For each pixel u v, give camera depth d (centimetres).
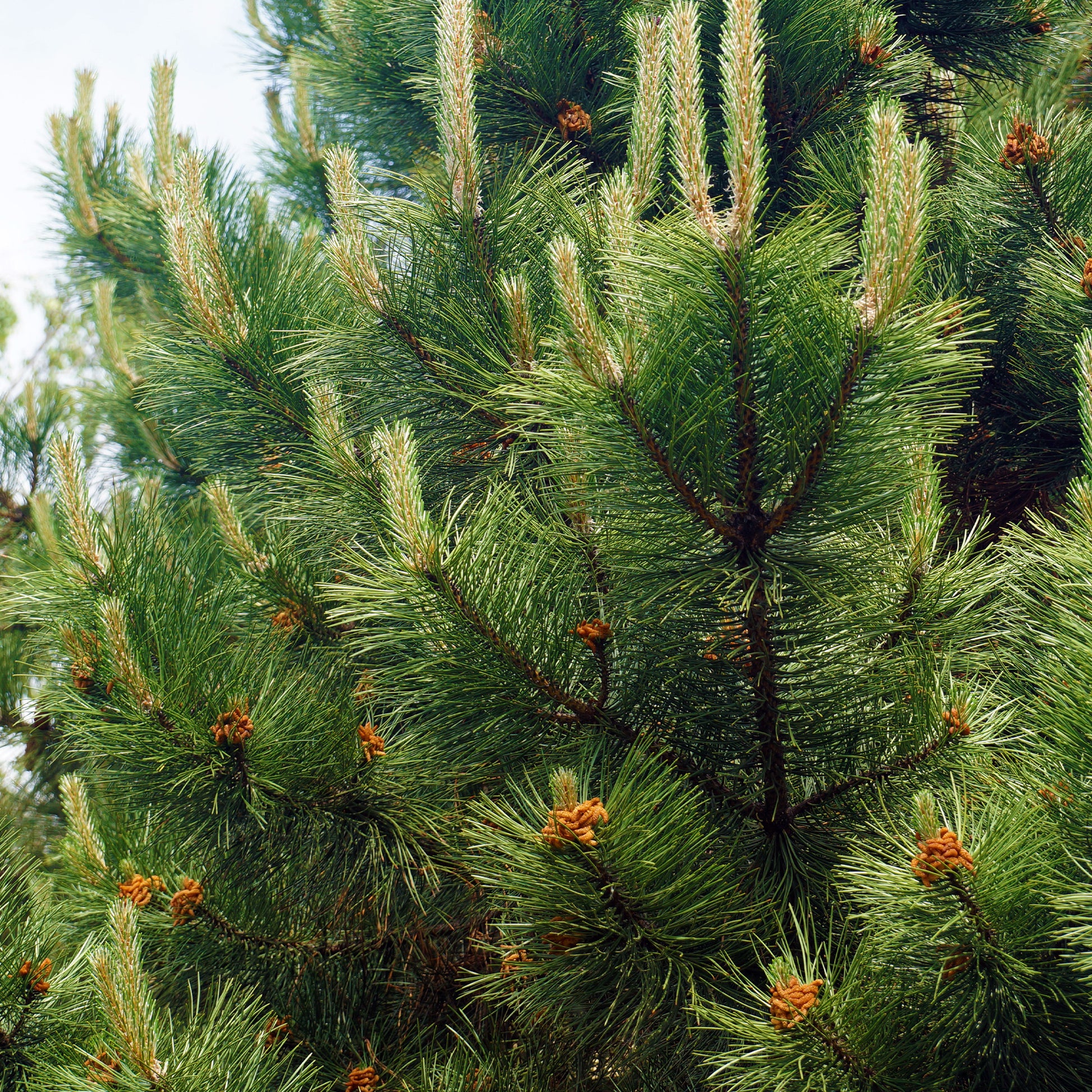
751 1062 173
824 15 237
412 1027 228
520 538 186
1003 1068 175
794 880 188
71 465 203
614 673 188
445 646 184
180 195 225
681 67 167
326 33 407
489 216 208
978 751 183
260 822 199
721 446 172
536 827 175
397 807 209
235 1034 197
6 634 378
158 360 239
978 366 168
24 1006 204
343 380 218
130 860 228
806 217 168
